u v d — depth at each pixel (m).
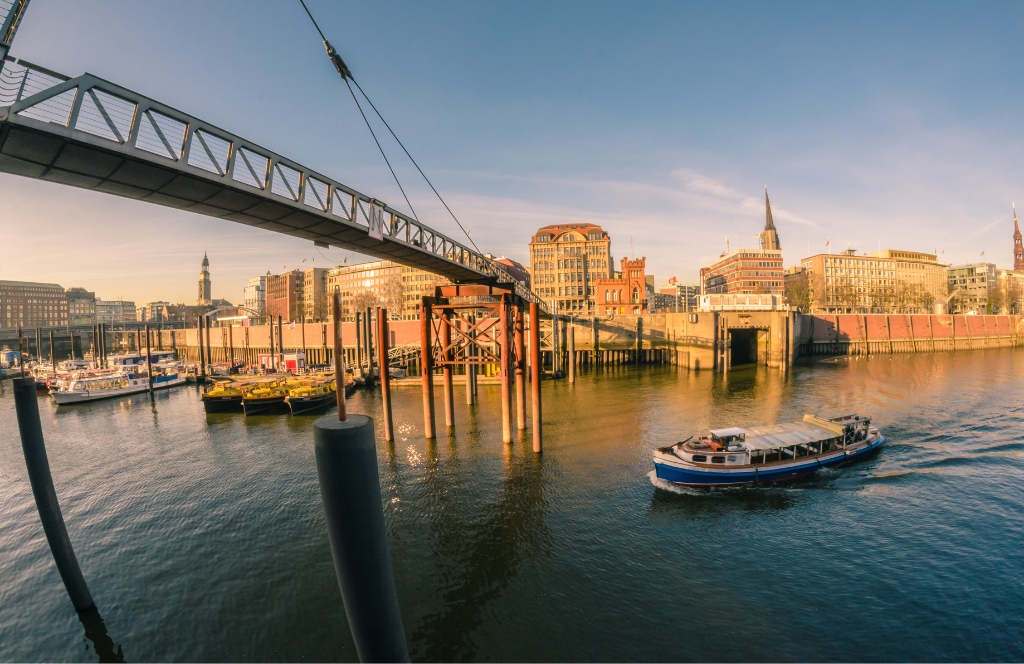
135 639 17.98
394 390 66.12
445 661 16.34
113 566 22.75
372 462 7.16
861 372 81.69
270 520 26.98
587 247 140.12
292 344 115.62
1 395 76.81
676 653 16.41
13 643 17.95
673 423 45.53
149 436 46.44
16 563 23.31
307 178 21.66
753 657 16.19
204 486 32.31
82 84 13.41
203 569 22.33
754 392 62.19
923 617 17.98
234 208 20.62
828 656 16.20
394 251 31.08
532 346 36.44
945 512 26.16
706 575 20.84
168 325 172.25
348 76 20.44
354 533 7.00
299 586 20.86
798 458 31.89
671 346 91.50
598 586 20.20
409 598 19.72
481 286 39.47
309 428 46.97
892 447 36.88
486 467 33.69
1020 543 22.77
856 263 185.25
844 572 20.89
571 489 29.80
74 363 103.69
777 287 169.38
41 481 18.12
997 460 33.88
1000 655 16.09
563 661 16.17
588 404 55.03
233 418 52.69
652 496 28.64
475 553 22.92
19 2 11.67
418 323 102.50
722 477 29.66
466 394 60.16
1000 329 139.25
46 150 13.95
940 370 83.06
